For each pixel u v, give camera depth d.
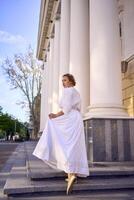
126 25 13.51
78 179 6.51
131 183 6.13
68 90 6.09
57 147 5.99
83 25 12.29
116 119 9.09
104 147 8.90
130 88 12.93
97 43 9.62
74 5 12.54
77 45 12.04
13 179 6.56
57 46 20.20
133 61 12.77
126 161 8.90
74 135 5.93
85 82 11.66
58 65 20.00
